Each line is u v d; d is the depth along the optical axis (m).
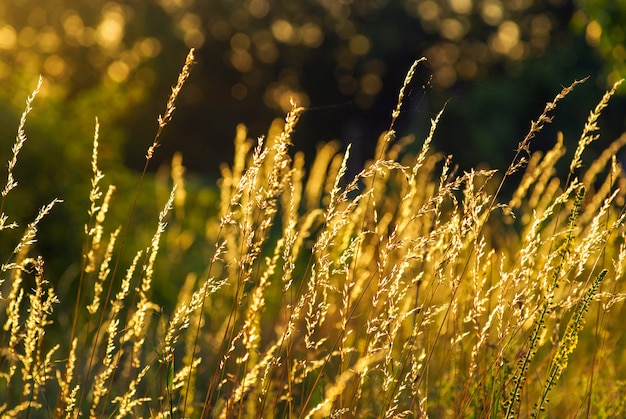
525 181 3.05
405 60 49.16
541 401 2.38
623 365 3.43
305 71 51.34
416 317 2.63
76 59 39.25
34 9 38.97
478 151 23.95
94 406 2.51
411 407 2.43
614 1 8.66
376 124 48.41
